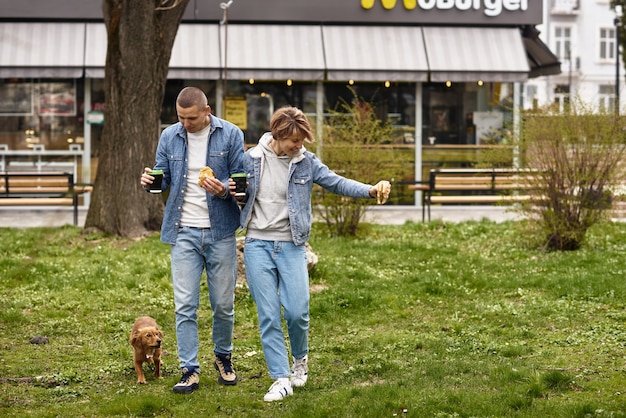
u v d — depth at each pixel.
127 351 8.18
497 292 11.02
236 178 6.58
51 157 20.77
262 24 20.88
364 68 20.41
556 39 56.28
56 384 7.20
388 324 9.50
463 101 21.53
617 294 10.48
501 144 17.50
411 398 6.52
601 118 13.27
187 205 6.89
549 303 10.19
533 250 13.77
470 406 6.37
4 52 19.91
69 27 20.38
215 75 20.20
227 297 6.95
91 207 14.82
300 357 7.01
